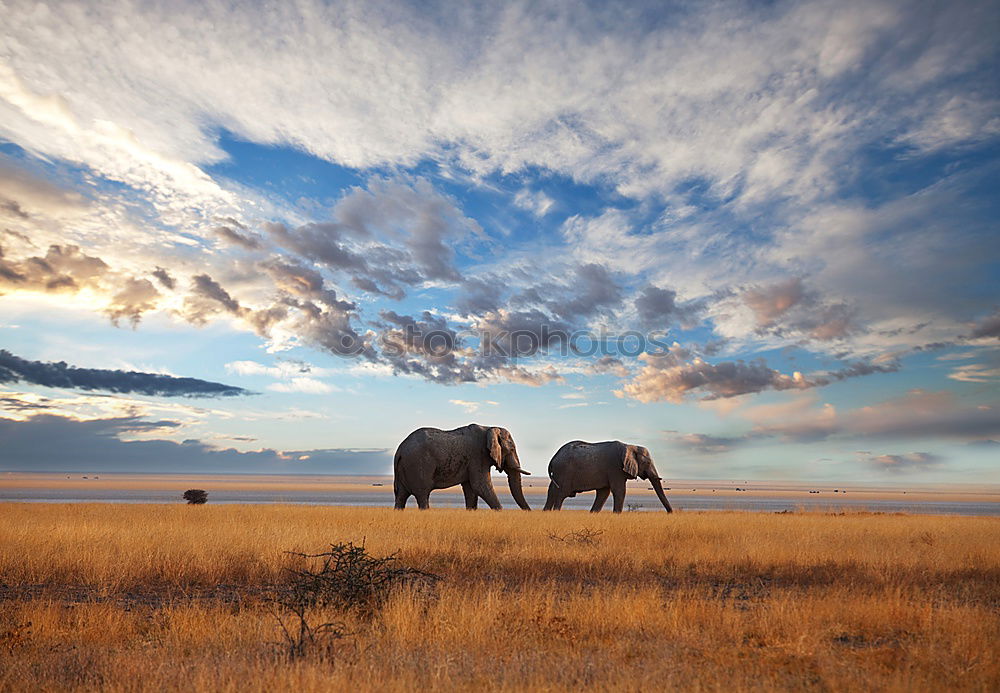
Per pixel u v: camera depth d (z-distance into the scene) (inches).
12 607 381.1
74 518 852.6
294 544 607.2
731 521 909.8
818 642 309.3
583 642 315.9
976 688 253.4
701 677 258.8
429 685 250.4
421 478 1314.0
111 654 291.1
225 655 282.7
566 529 770.8
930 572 520.1
